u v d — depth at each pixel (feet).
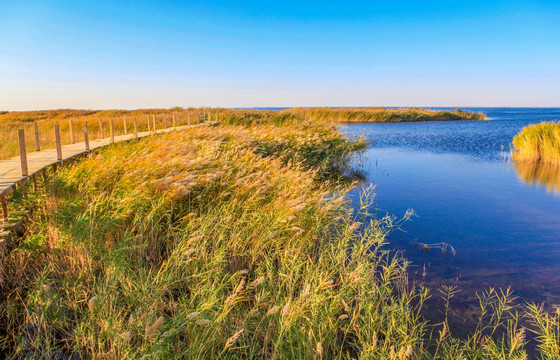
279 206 20.01
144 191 18.86
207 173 22.77
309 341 10.92
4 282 13.99
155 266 15.92
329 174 46.88
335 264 17.25
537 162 58.90
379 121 186.91
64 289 13.29
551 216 29.76
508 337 13.52
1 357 10.59
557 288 17.53
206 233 17.39
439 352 12.51
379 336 12.64
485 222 27.99
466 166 55.42
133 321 10.44
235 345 11.62
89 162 25.17
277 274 16.21
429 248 22.47
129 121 91.40
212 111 133.28
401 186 41.37
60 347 11.19
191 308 11.78
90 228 15.39
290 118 102.94
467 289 17.24
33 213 18.67
